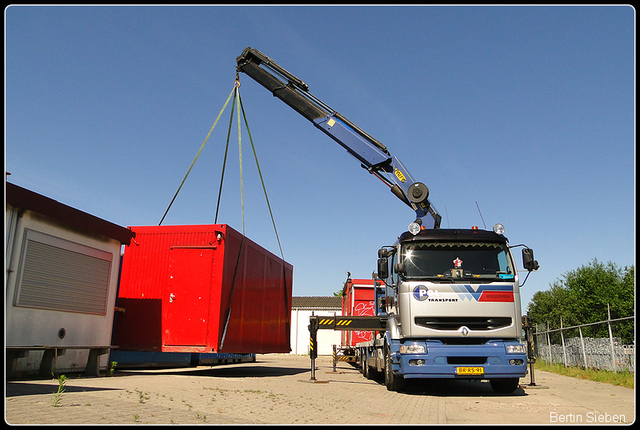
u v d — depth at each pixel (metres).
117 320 12.73
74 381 9.12
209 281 12.42
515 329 9.00
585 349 18.11
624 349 14.60
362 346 15.12
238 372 15.48
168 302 12.55
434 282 9.15
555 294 40.88
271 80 14.00
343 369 20.25
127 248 13.17
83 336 10.95
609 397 9.38
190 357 16.61
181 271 12.66
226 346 12.52
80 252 10.94
